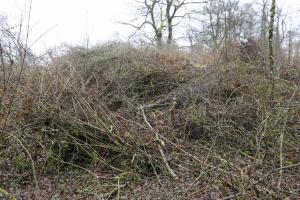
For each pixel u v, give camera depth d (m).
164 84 11.69
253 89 9.57
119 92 10.80
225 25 11.80
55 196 6.58
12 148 7.92
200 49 15.00
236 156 7.54
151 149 7.73
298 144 7.82
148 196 6.27
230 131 8.43
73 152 8.11
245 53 11.56
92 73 11.37
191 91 10.23
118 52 12.67
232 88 10.05
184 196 5.91
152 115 9.52
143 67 12.16
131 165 7.52
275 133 7.71
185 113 9.30
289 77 11.17
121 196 6.48
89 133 8.11
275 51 12.62
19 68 9.03
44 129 8.09
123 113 9.27
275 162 6.85
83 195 6.61
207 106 9.38
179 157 7.54
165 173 7.03
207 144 8.12
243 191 5.55
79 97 8.48
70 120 8.12
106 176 7.38
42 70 9.39
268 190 5.80
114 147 7.90
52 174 7.68
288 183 6.35
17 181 7.34
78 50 13.15
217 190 6.02
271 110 7.79
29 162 7.81
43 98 8.45
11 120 8.03
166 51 14.41
